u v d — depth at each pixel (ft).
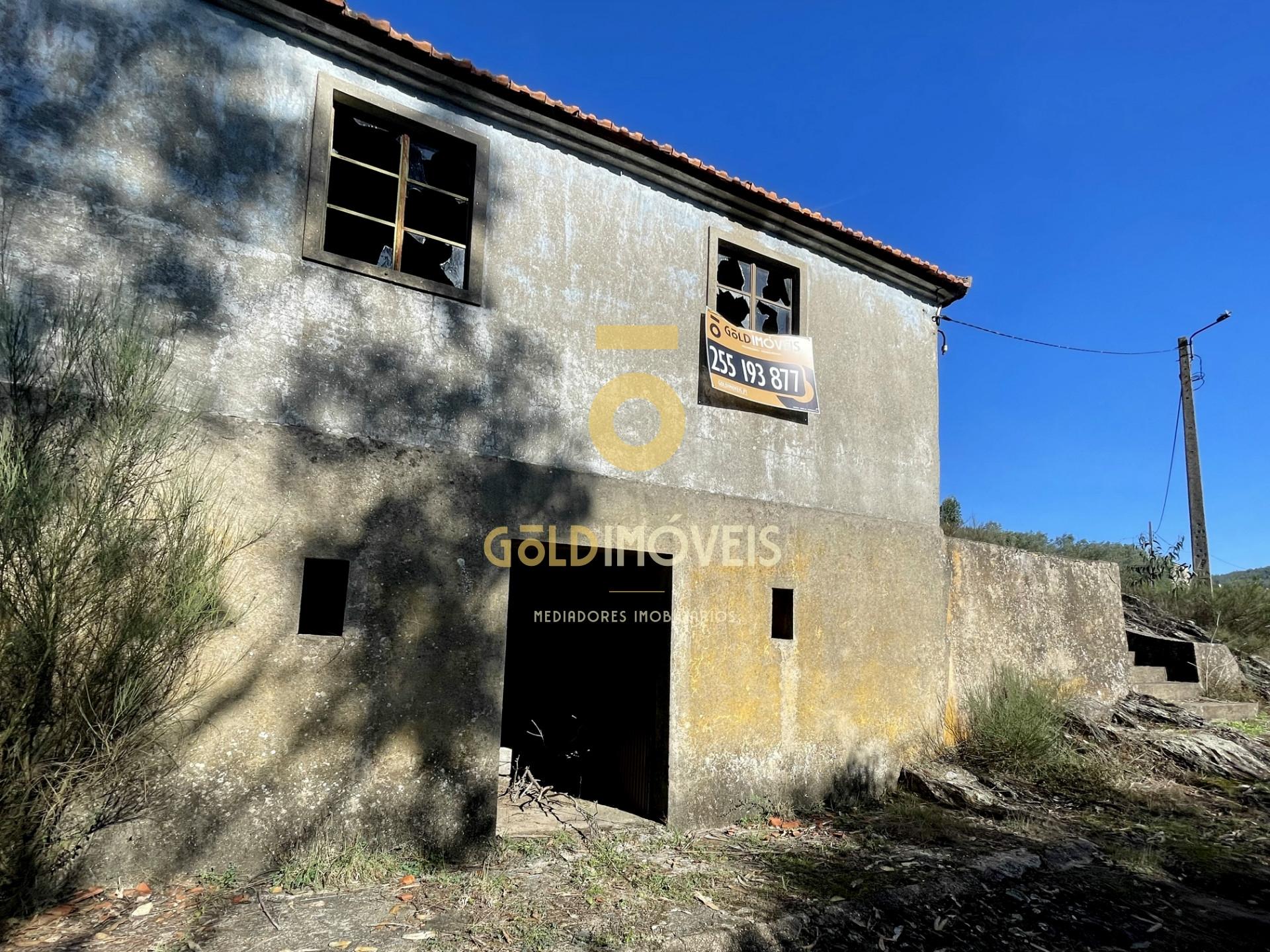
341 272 16.94
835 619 24.13
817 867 17.62
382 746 16.22
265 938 12.57
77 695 12.71
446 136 18.70
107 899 13.29
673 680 20.52
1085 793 24.25
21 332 13.73
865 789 24.03
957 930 15.35
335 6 16.46
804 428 24.48
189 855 14.23
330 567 16.69
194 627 13.82
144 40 15.33
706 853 18.21
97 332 14.17
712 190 22.82
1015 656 29.09
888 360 27.30
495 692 17.80
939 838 20.18
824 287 25.71
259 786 14.92
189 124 15.62
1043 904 16.67
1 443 12.64
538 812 21.21
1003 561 29.32
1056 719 27.12
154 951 11.93
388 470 16.93
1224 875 18.70
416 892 14.79
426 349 17.79
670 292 22.06
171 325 14.99
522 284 19.36
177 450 14.61
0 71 14.05
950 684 26.99
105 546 13.04
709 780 20.81
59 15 14.61
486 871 16.21
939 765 25.34
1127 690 32.35
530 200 19.76
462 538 17.70
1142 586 49.90
